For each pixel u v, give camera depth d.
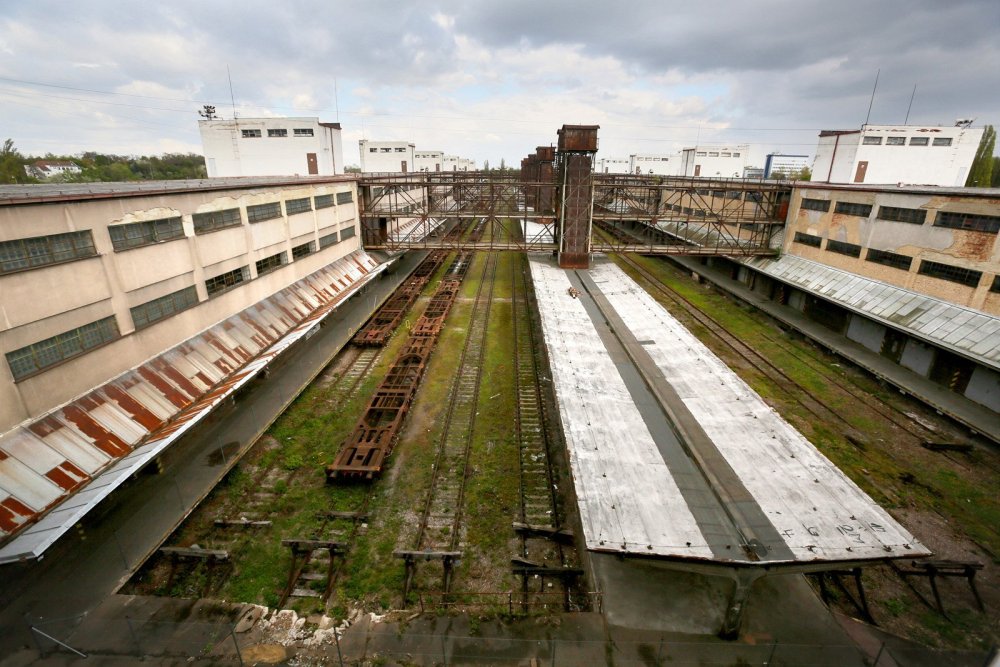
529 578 12.41
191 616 11.00
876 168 46.47
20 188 16.30
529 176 69.12
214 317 19.33
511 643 10.66
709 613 11.55
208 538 13.38
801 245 32.31
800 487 11.78
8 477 10.59
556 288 28.25
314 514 14.30
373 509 14.56
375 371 23.14
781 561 9.52
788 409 20.41
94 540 12.74
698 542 10.11
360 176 35.91
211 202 18.88
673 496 11.55
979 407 19.67
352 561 12.73
